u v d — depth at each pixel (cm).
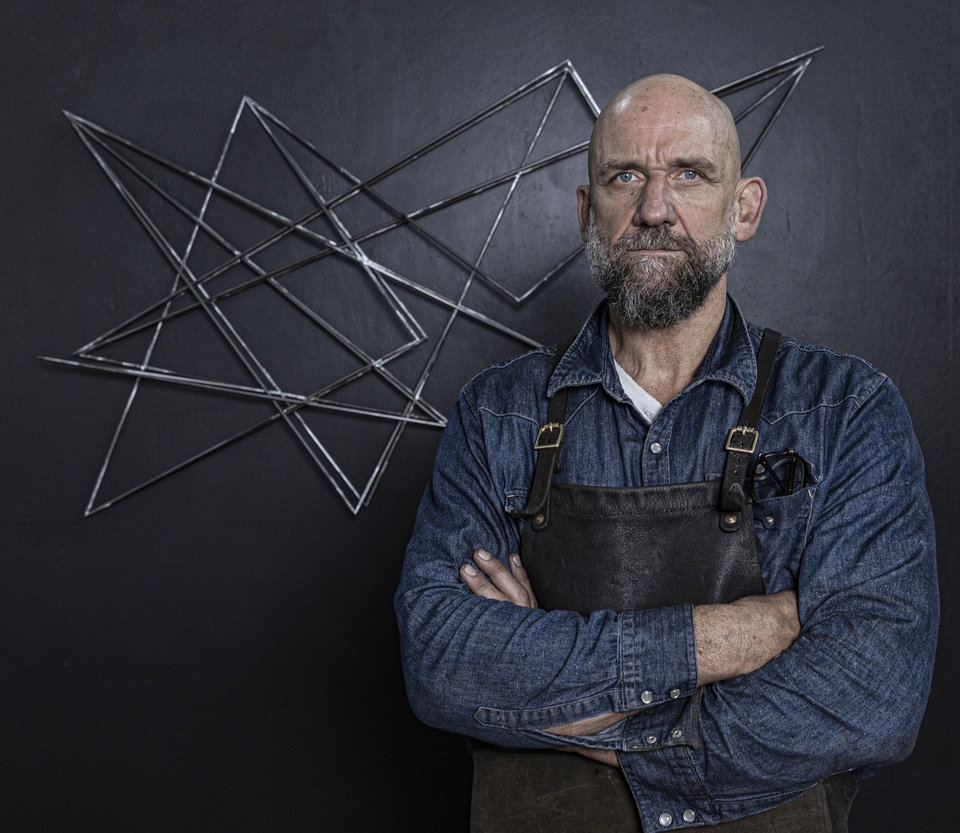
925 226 186
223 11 196
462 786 190
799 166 188
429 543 125
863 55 187
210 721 194
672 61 189
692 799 105
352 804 192
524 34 192
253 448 194
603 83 191
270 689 194
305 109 194
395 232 193
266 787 193
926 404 186
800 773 102
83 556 195
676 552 114
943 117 186
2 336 196
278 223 194
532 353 138
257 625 194
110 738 194
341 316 194
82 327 195
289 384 194
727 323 127
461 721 110
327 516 193
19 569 195
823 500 112
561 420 126
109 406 196
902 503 111
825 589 108
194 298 195
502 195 192
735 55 189
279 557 194
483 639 110
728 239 121
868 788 183
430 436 193
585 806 109
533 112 192
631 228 119
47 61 196
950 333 186
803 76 188
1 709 194
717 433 118
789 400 118
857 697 101
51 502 195
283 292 194
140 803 193
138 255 195
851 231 187
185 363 195
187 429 195
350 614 193
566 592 117
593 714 105
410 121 193
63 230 196
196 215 194
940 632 183
